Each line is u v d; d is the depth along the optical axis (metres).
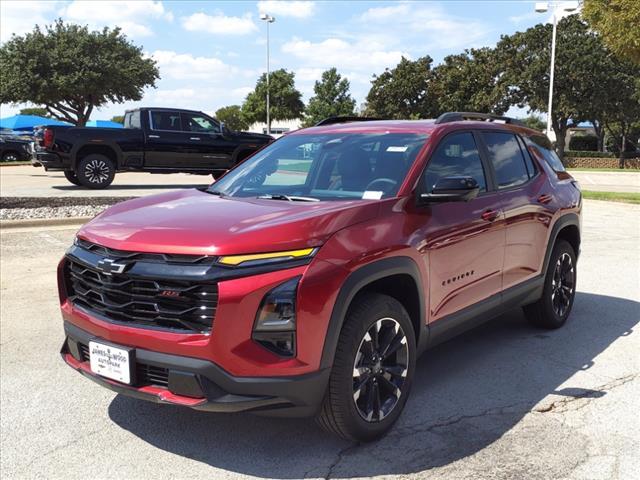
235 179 4.54
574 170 40.34
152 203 3.91
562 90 48.19
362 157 4.15
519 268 4.80
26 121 49.72
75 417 3.83
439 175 4.04
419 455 3.31
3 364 4.71
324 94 46.25
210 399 2.91
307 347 2.99
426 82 56.62
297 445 3.45
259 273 2.94
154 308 3.05
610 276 7.59
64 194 14.50
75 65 43.22
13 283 7.08
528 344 5.13
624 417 3.75
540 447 3.39
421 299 3.69
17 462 3.29
